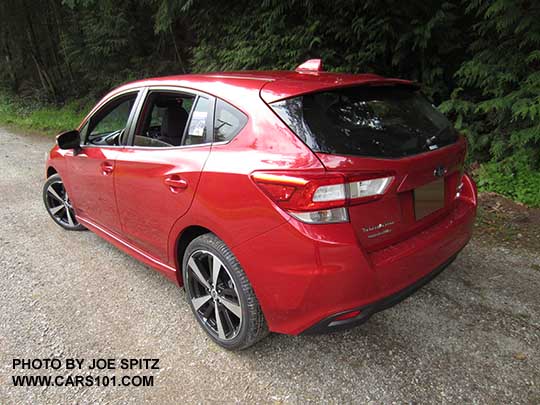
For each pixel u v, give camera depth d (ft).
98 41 38.83
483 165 16.63
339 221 6.04
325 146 6.24
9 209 16.72
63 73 52.54
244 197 6.75
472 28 17.97
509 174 15.49
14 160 26.16
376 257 6.46
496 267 10.67
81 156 11.53
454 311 8.97
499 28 15.25
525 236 12.19
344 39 21.38
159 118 9.41
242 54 24.49
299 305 6.46
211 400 7.02
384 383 7.15
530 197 14.21
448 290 9.73
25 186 19.99
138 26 37.78
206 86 8.25
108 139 10.89
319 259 6.04
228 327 8.01
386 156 6.49
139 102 9.85
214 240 7.72
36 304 9.97
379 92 7.75
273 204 6.35
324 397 6.95
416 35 18.93
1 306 9.95
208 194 7.36
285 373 7.51
